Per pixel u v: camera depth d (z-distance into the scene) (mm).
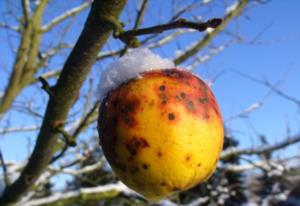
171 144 208
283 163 906
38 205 667
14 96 641
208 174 222
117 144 216
